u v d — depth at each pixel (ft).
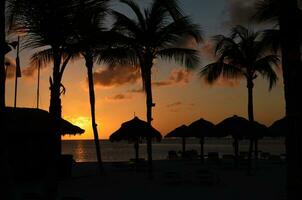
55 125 29.17
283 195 52.70
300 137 25.66
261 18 41.01
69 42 31.07
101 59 48.39
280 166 98.27
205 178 63.21
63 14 28.53
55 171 28.86
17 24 27.58
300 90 26.02
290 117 25.91
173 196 52.11
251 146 79.46
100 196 51.39
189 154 115.34
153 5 65.36
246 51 77.87
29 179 62.64
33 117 63.87
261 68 78.23
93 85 74.59
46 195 28.66
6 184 18.20
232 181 68.44
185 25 64.95
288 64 26.17
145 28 66.33
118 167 88.99
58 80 29.71
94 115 75.10
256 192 55.83
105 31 32.30
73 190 56.34
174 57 67.77
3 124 18.69
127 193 54.24
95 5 28.86
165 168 90.63
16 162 61.72
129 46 60.39
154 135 79.92
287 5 26.40
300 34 34.99
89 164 99.71
